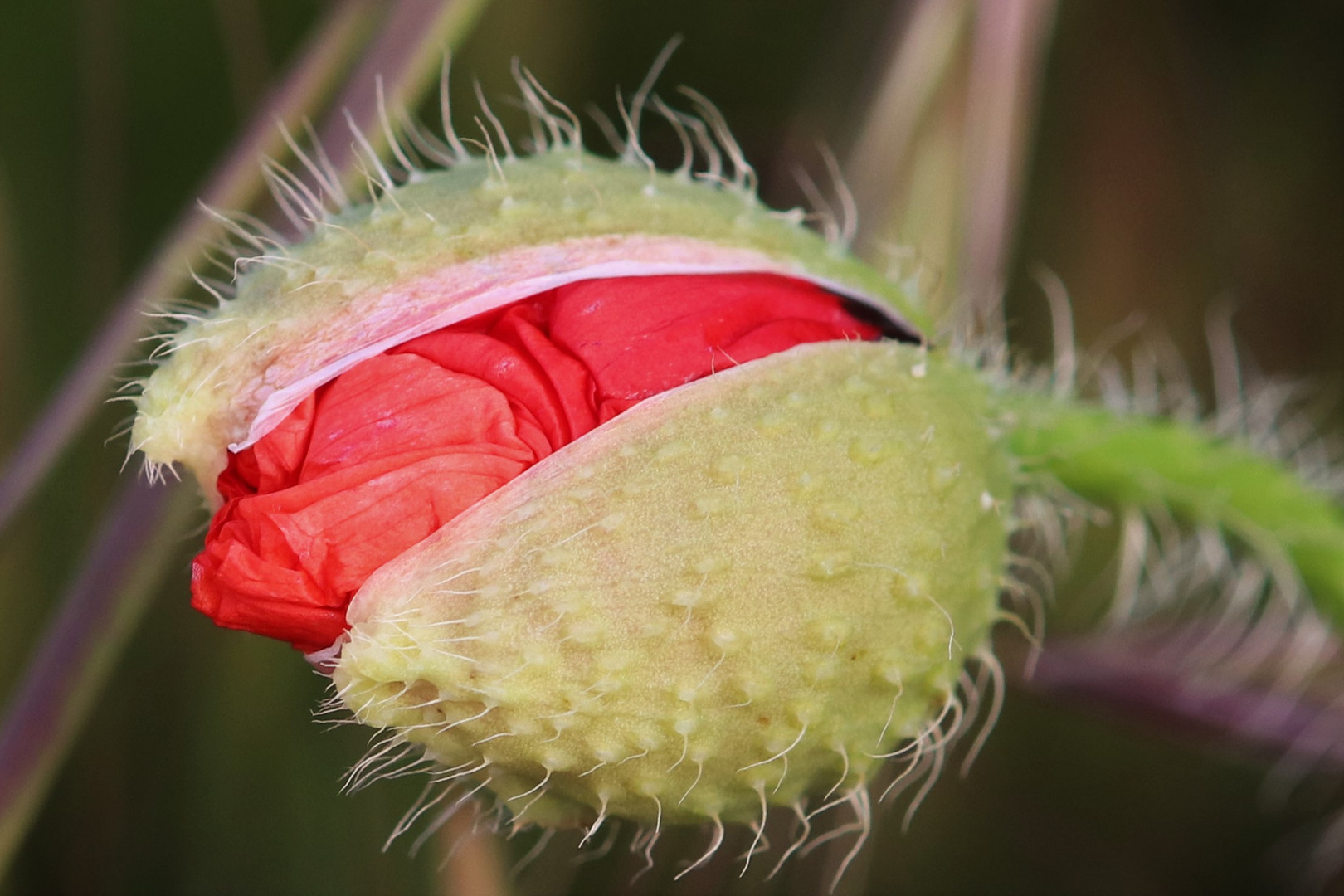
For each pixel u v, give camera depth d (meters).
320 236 0.09
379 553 0.09
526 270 0.09
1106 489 0.10
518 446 0.09
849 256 0.10
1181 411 0.10
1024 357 0.10
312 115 0.10
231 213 0.10
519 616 0.09
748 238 0.09
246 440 0.09
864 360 0.09
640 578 0.09
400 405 0.09
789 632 0.09
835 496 0.09
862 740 0.09
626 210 0.09
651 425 0.09
